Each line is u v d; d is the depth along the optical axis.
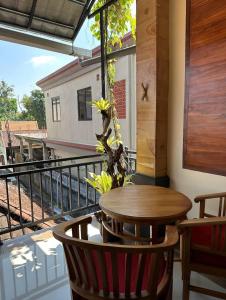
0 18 2.72
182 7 1.96
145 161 2.30
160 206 1.52
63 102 7.98
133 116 4.80
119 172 2.49
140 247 0.88
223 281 1.71
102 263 0.92
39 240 2.41
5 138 13.19
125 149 3.09
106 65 3.05
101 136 2.45
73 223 1.17
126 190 1.89
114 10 2.85
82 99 6.83
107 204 1.57
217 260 1.27
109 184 2.44
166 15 2.04
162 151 2.21
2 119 17.00
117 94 5.04
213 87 1.78
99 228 2.60
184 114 2.04
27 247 2.28
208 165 1.88
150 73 2.11
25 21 2.88
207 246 1.31
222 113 1.74
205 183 1.93
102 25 2.93
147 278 1.04
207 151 1.88
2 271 1.93
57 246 2.30
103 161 3.10
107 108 2.47
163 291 1.03
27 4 2.70
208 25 1.76
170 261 1.09
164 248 0.91
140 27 2.15
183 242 1.31
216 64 1.74
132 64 4.65
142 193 1.80
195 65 1.89
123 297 0.93
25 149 12.49
